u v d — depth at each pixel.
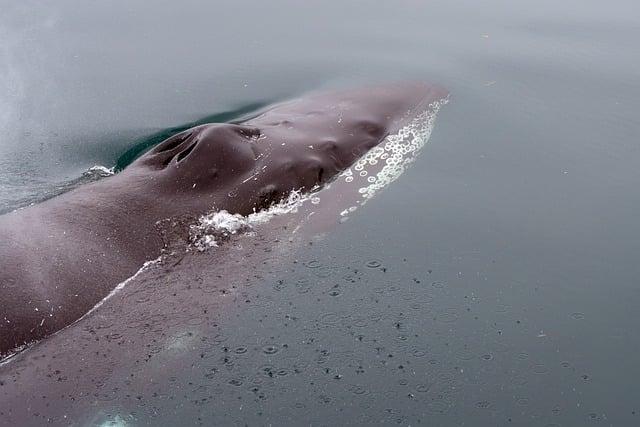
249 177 11.72
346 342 9.65
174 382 9.12
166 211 11.18
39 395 8.92
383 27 19.38
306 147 12.41
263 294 10.28
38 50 18.25
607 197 12.55
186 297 10.18
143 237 10.79
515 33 18.89
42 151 13.87
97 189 11.52
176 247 10.80
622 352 9.66
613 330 9.98
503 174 13.03
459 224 11.78
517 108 15.16
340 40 18.61
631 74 16.66
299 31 19.22
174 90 16.23
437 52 17.77
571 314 10.22
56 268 10.05
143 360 9.37
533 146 13.89
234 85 16.38
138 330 9.70
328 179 12.27
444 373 9.30
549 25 19.47
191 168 11.62
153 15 20.38
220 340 9.62
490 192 12.55
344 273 10.68
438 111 14.83
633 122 14.74
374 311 10.10
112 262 10.37
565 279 10.80
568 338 9.84
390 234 11.48
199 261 10.69
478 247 11.32
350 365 9.35
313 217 11.62
